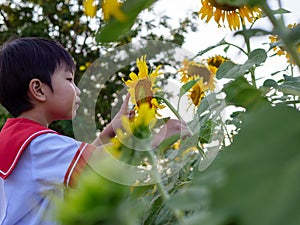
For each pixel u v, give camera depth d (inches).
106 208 7.1
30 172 42.6
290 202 5.2
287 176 5.5
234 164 5.8
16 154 43.4
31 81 50.9
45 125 51.8
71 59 53.2
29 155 43.4
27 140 43.4
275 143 5.9
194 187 7.8
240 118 34.4
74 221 7.1
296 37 10.6
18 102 51.6
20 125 46.9
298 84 34.9
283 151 5.8
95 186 7.2
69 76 52.6
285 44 10.6
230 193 5.5
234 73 33.2
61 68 52.0
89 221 7.1
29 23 212.4
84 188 7.2
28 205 41.9
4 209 43.5
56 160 40.9
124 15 10.3
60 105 51.6
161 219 25.5
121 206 7.2
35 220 41.1
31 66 51.1
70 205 7.1
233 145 6.1
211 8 31.7
